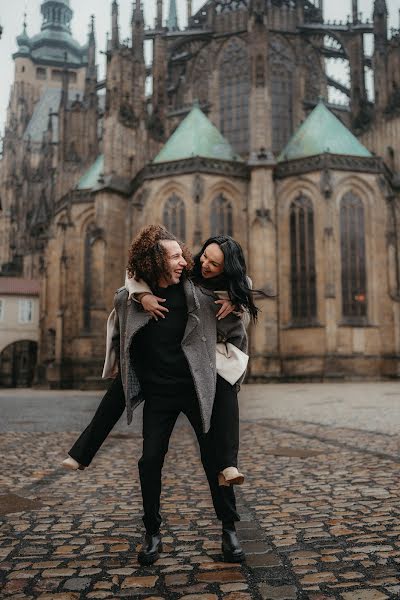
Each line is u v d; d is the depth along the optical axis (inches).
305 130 2228.1
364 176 2075.5
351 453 414.9
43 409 992.2
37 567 186.4
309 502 272.1
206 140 2206.0
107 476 353.4
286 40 2642.7
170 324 195.0
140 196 2158.0
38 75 5856.3
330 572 175.9
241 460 402.3
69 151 2859.3
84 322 2386.8
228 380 195.9
